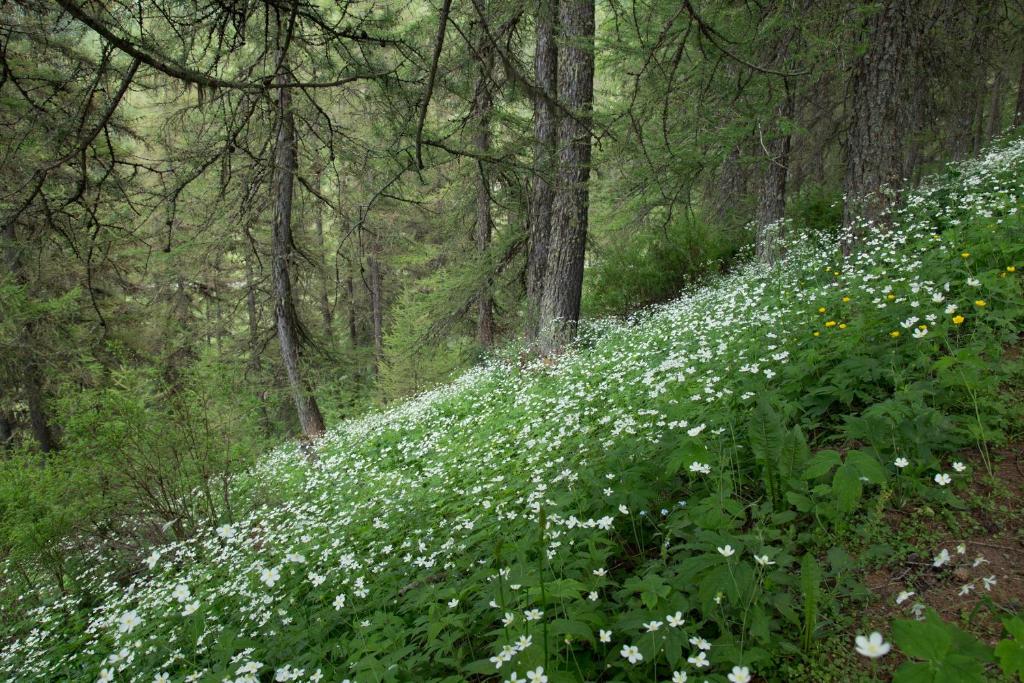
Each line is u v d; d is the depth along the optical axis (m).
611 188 8.98
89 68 3.98
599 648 2.32
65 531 5.98
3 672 4.54
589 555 2.60
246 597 3.94
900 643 1.58
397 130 5.82
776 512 2.82
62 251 5.35
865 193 7.11
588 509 3.24
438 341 13.32
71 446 5.91
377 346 23.30
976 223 5.29
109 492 6.22
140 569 6.32
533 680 1.91
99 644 4.19
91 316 12.62
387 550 3.71
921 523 2.63
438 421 8.21
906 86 6.88
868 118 7.01
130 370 6.24
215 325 13.97
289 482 8.09
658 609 2.18
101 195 4.70
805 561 2.12
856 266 6.30
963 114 11.35
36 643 4.67
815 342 4.13
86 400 6.03
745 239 13.02
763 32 5.47
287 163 9.39
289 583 4.00
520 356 9.88
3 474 5.95
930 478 2.86
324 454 9.34
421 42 6.43
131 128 8.52
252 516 5.98
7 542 5.75
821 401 3.59
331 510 5.81
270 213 11.05
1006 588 2.24
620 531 3.07
